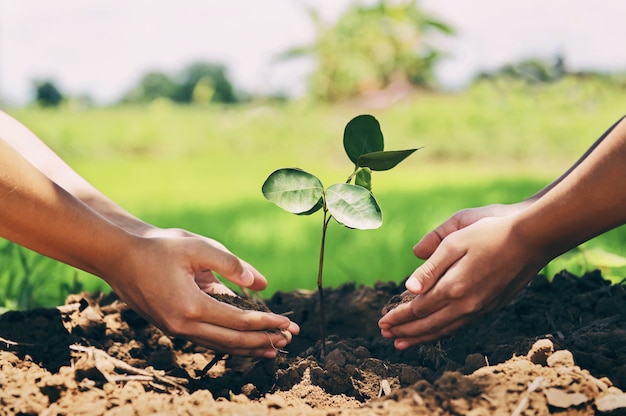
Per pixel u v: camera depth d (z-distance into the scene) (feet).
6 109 20.15
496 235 2.82
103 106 23.91
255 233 6.68
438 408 2.41
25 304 4.04
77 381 2.63
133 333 3.26
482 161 14.11
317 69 20.61
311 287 4.89
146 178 12.65
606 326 3.03
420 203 7.60
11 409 2.46
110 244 2.78
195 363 3.14
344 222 2.80
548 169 12.67
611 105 14.71
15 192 2.60
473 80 16.56
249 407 2.49
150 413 2.42
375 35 20.22
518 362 2.62
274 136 17.35
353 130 2.98
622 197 2.60
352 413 2.42
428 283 2.85
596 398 2.44
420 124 15.69
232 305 3.03
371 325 3.58
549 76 15.26
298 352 3.53
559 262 4.28
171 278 2.80
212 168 14.24
